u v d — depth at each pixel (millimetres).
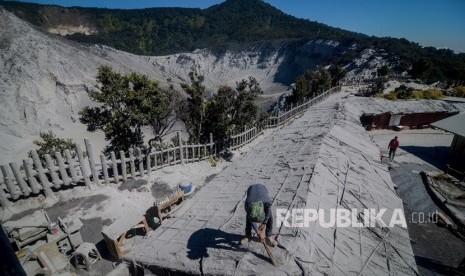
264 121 23172
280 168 9102
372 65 79688
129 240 9695
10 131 40188
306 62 109812
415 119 32031
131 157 13492
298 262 4891
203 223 6734
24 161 10820
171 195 11289
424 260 12172
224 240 5750
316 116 17688
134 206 11688
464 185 18516
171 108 16031
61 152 14414
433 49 103000
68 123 46562
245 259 5055
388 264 5754
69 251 9016
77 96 50406
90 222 10406
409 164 22578
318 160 9047
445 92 45000
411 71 59656
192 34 186500
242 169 10211
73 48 60188
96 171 12555
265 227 5227
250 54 128375
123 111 14289
